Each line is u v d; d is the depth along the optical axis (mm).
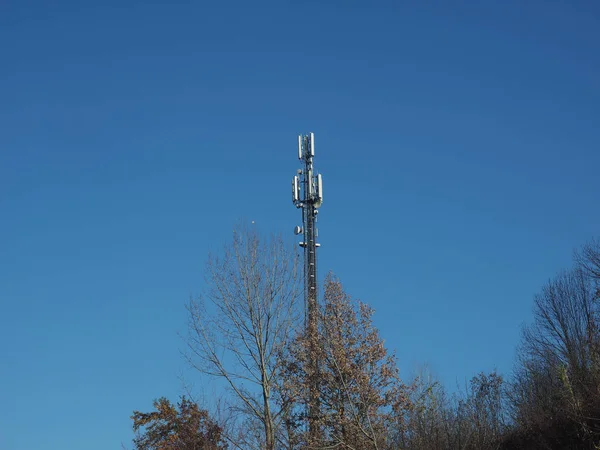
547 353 46594
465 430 37469
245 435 34656
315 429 33906
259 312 35938
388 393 34938
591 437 35938
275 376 35125
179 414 42531
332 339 35344
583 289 47438
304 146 47219
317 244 44156
